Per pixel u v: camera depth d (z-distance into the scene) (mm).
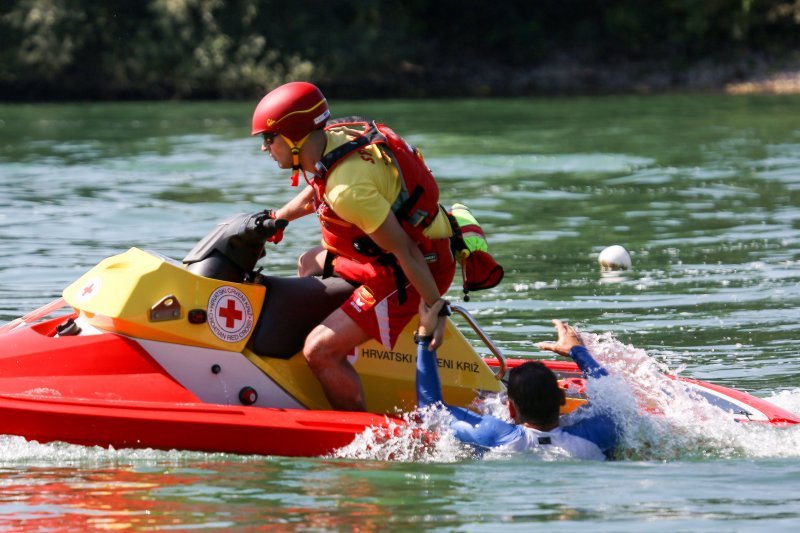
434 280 18359
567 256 36250
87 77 117875
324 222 18172
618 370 21016
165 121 89062
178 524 14398
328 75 123438
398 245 17562
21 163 59406
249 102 114625
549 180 53781
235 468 16938
